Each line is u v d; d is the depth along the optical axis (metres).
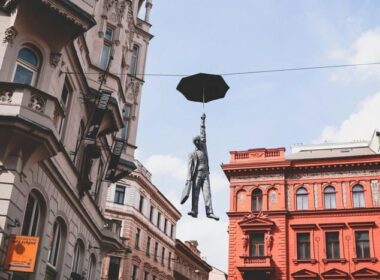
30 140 14.11
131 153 27.64
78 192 20.34
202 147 8.51
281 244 36.34
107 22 23.72
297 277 35.12
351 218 35.97
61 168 17.78
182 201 8.10
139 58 29.62
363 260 34.34
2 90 14.27
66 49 17.53
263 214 37.84
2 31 15.53
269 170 39.25
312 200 37.62
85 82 20.27
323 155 40.53
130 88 28.45
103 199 26.58
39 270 15.85
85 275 22.34
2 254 13.20
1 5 15.78
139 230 49.41
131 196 48.16
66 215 18.84
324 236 36.00
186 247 62.94
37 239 13.53
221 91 9.57
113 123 22.27
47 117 14.66
